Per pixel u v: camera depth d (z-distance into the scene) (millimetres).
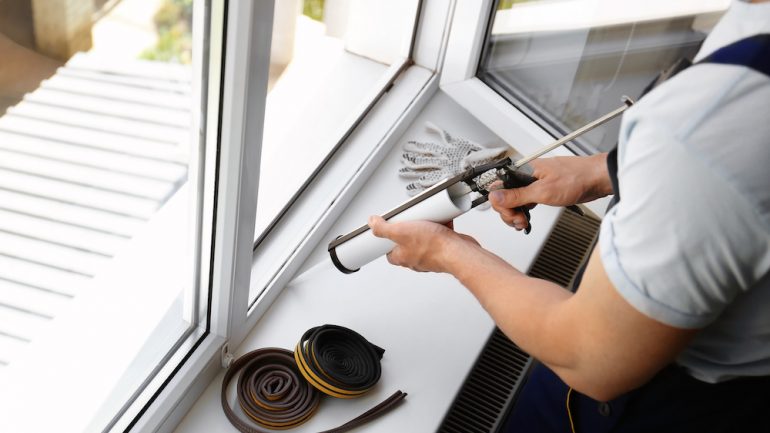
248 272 1094
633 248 608
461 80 1638
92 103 1896
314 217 1405
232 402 1122
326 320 1252
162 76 2098
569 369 732
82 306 1309
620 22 1418
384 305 1291
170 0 2119
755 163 549
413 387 1170
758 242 572
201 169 943
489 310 842
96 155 1819
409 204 978
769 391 826
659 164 582
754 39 554
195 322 1119
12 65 1614
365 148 1572
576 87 1520
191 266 1055
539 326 753
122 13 2033
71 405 1170
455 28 1585
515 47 1567
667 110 582
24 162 1681
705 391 840
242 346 1195
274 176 1498
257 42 822
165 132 1944
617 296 635
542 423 1056
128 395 1036
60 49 1713
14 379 1217
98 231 1643
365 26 1851
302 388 1117
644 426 900
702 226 572
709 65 573
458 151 1575
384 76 1726
